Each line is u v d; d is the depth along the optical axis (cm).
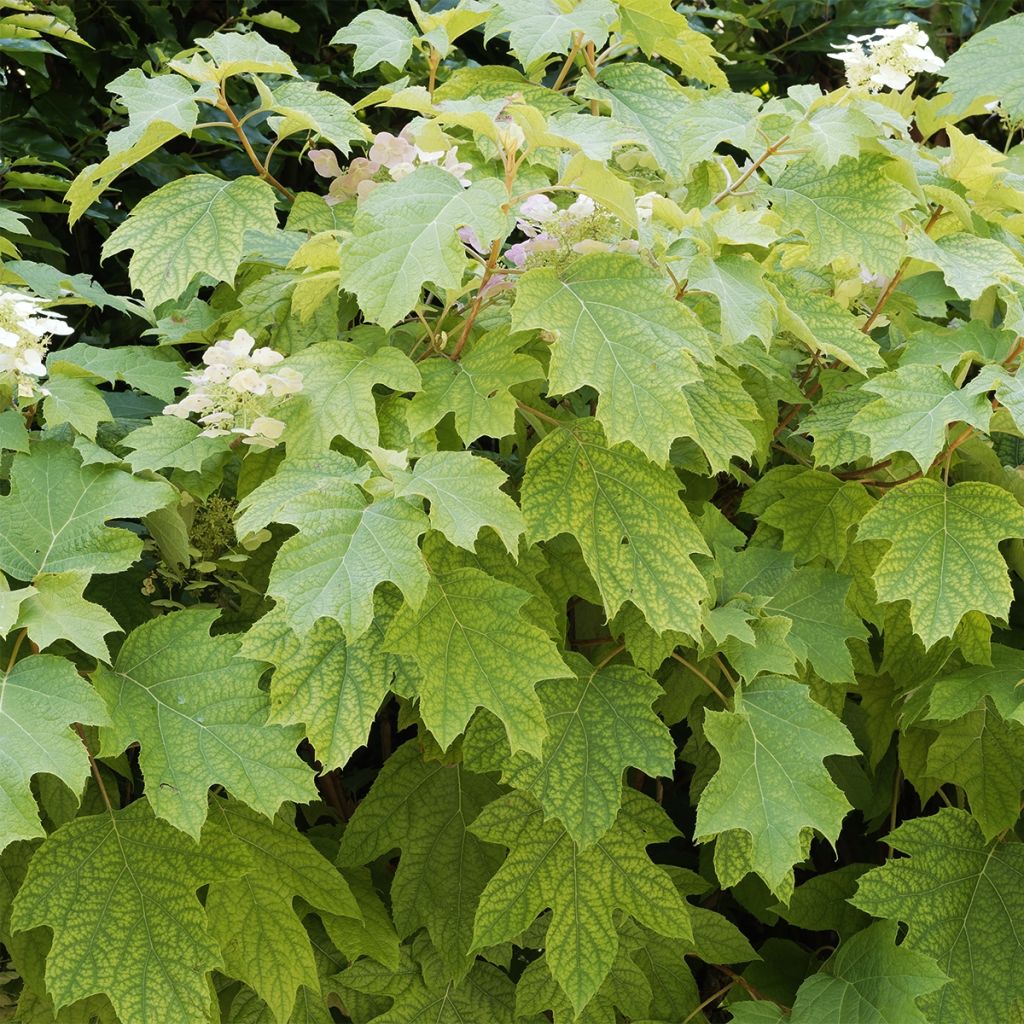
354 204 179
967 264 175
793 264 191
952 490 171
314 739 156
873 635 191
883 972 170
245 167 236
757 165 171
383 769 179
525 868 170
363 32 185
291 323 178
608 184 159
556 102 183
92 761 166
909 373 168
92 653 154
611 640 181
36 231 227
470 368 167
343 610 151
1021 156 200
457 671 157
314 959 169
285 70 169
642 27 183
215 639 162
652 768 168
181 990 158
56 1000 156
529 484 166
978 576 167
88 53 231
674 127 171
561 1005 175
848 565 181
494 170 180
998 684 171
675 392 158
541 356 179
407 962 176
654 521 165
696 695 183
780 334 191
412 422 165
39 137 228
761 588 178
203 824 163
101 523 163
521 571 170
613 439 158
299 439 164
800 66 303
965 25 288
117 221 231
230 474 181
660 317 161
